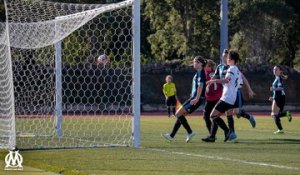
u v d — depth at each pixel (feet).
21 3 126.21
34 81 169.27
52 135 130.72
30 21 130.82
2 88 114.83
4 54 114.52
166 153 94.22
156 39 403.34
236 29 406.82
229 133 115.34
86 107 232.73
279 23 400.88
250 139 123.24
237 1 395.75
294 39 433.07
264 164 80.59
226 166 78.48
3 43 116.47
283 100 143.02
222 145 109.09
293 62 440.86
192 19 385.91
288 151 98.37
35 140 118.73
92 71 202.49
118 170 74.23
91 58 199.93
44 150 97.45
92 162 82.07
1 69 117.50
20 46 127.44
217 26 390.42
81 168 75.87
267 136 132.67
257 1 389.39
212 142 115.24
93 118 205.05
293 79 373.61
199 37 391.04
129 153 93.86
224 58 119.14
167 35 393.70
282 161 84.23
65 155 90.53
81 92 228.84
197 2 382.42
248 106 321.11
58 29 119.14
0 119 114.42
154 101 334.24
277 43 412.57
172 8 385.91
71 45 201.77
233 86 112.27
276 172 72.90
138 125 105.60
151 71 355.77
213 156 90.17
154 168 76.13
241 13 395.96
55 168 74.79
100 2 320.91
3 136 107.24
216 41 390.42
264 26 399.65
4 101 113.39
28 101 172.76
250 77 363.56
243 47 409.49
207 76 117.19
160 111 308.81
